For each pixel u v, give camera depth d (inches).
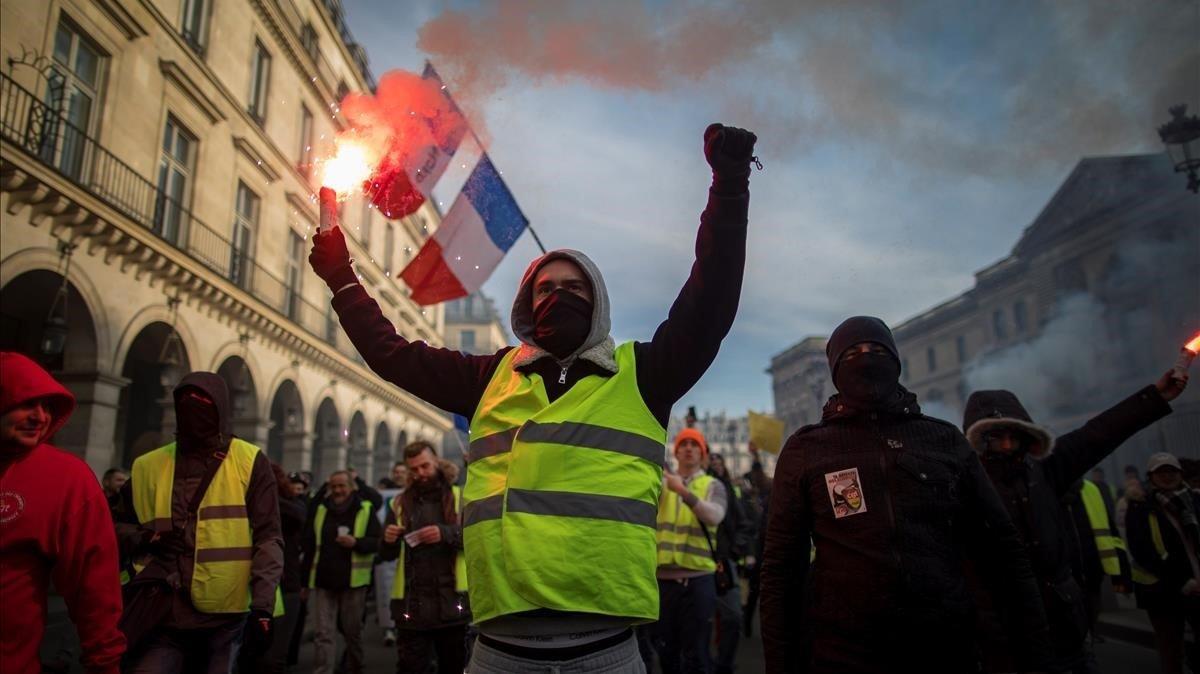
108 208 442.0
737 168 66.3
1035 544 122.9
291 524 215.6
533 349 75.9
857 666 87.4
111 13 482.0
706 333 69.2
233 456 135.2
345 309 83.2
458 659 179.9
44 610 82.4
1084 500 228.1
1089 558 220.5
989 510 92.3
